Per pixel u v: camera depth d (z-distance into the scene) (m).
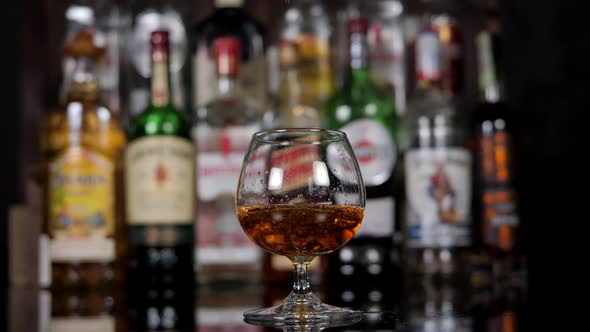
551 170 1.62
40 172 1.61
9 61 1.63
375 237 1.38
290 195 1.04
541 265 1.60
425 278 1.45
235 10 1.51
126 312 1.20
